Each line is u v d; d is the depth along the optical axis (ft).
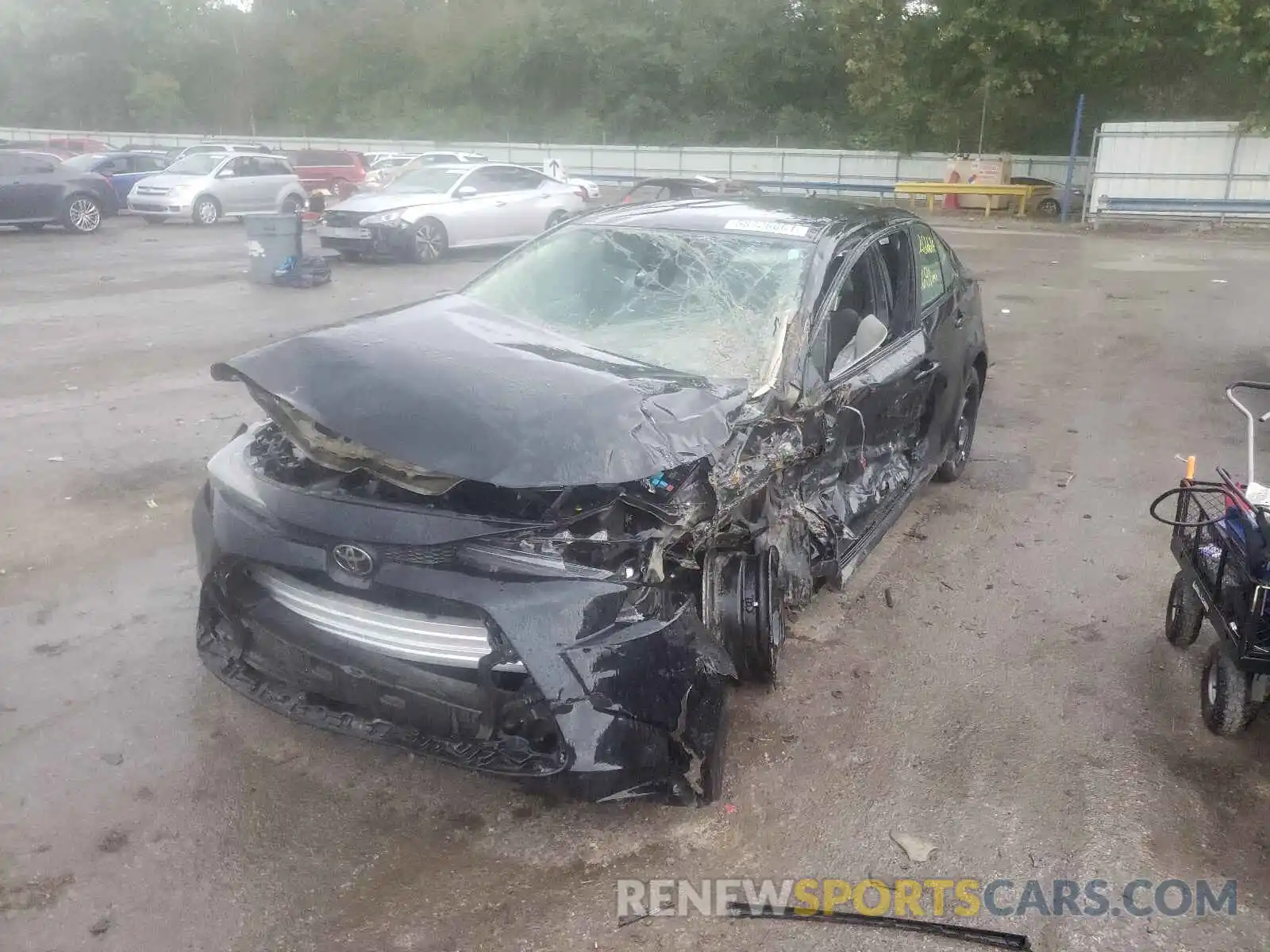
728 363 12.98
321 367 11.11
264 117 194.18
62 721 12.09
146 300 40.06
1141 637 15.01
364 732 10.41
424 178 56.18
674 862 10.15
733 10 147.43
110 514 18.43
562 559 9.71
